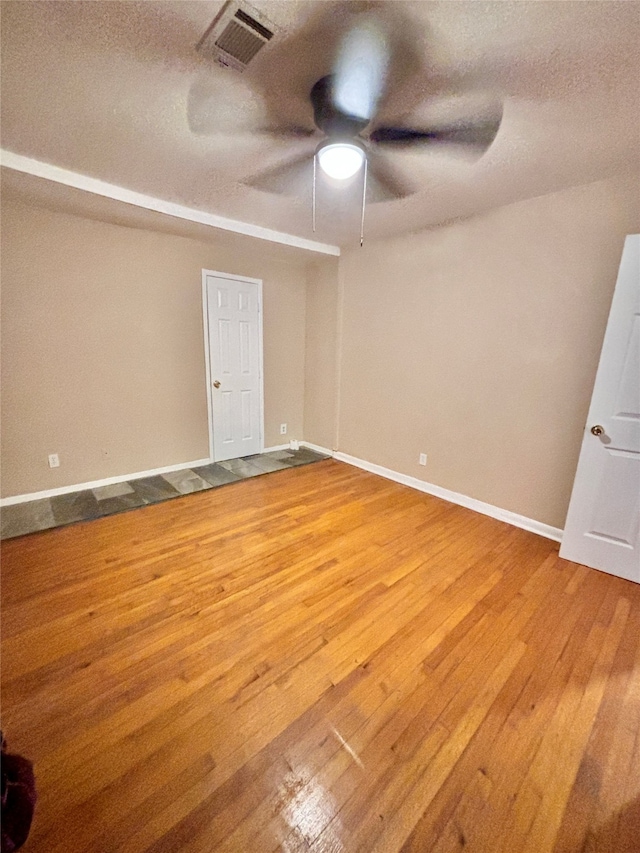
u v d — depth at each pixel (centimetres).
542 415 263
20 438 293
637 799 112
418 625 178
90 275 305
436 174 214
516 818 107
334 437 432
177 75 143
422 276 322
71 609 184
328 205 267
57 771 116
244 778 115
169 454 377
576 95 147
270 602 192
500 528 277
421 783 115
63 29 122
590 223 228
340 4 111
